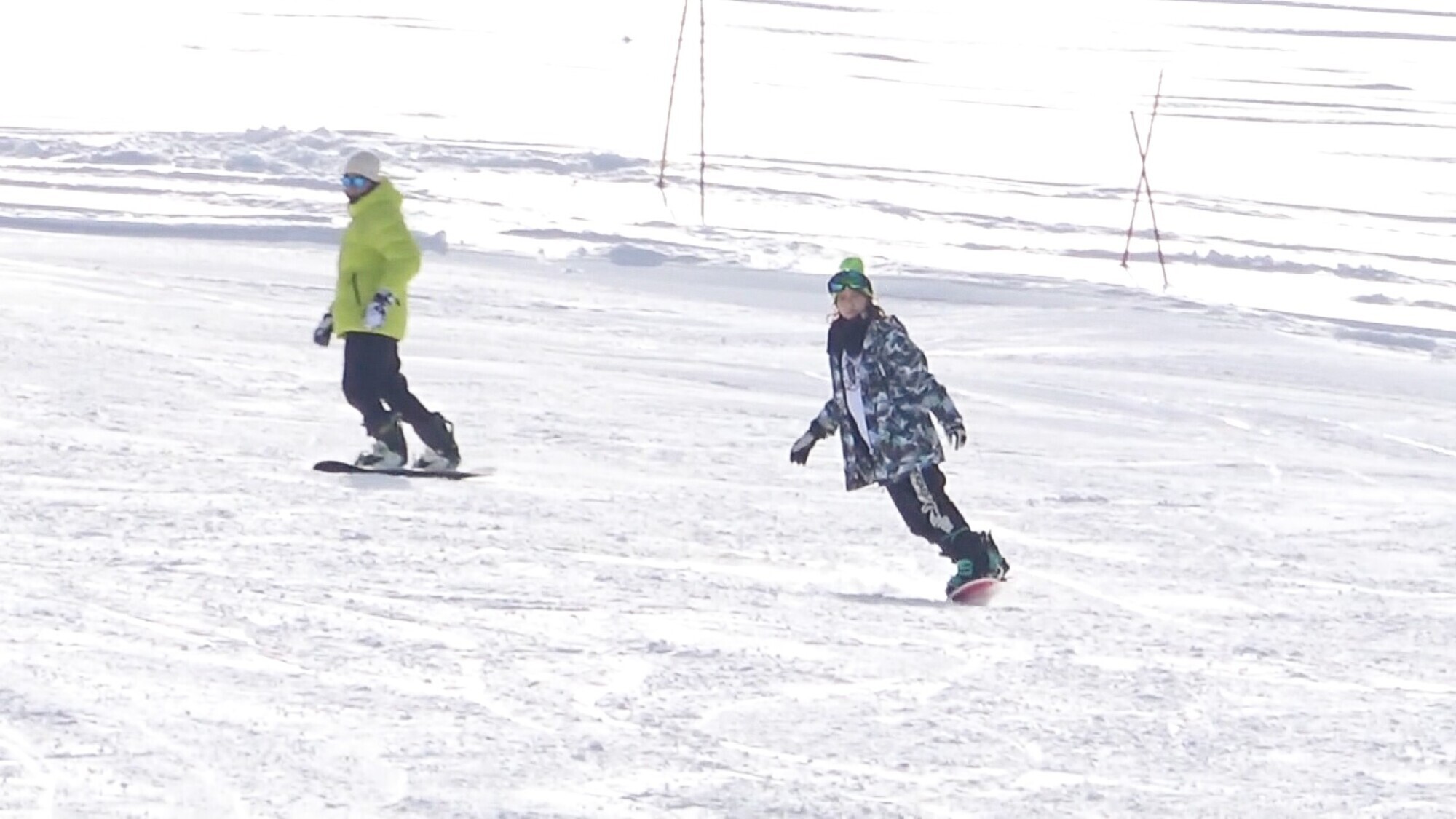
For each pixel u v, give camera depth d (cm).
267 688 1997
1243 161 14412
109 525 2944
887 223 9931
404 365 5362
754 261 8175
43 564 2592
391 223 3781
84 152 9656
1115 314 7594
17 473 3362
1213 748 2028
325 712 1914
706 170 11125
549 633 2384
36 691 1906
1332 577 3431
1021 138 14462
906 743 1962
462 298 6756
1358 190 13350
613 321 6612
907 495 3066
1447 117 18625
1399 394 6556
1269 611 3038
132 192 8762
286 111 12488
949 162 12756
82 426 3938
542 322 6438
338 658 2159
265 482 3497
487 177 10044
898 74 18250
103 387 4441
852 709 2103
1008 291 7919
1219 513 4122
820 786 1772
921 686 2253
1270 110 18125
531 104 13788
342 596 2530
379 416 3800
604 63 16662
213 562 2706
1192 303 8100
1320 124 17250
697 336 6450
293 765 1716
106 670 2014
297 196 9056
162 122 11612
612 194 9944
